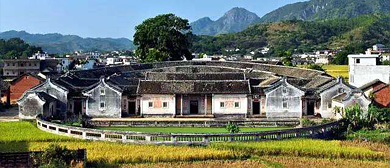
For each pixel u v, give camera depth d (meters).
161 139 54.69
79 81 92.50
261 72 109.19
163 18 142.38
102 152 48.88
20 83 104.75
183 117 82.12
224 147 52.41
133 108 84.56
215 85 84.38
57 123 64.38
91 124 72.75
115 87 81.94
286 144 53.62
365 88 88.31
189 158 48.28
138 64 124.06
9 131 61.59
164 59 137.62
